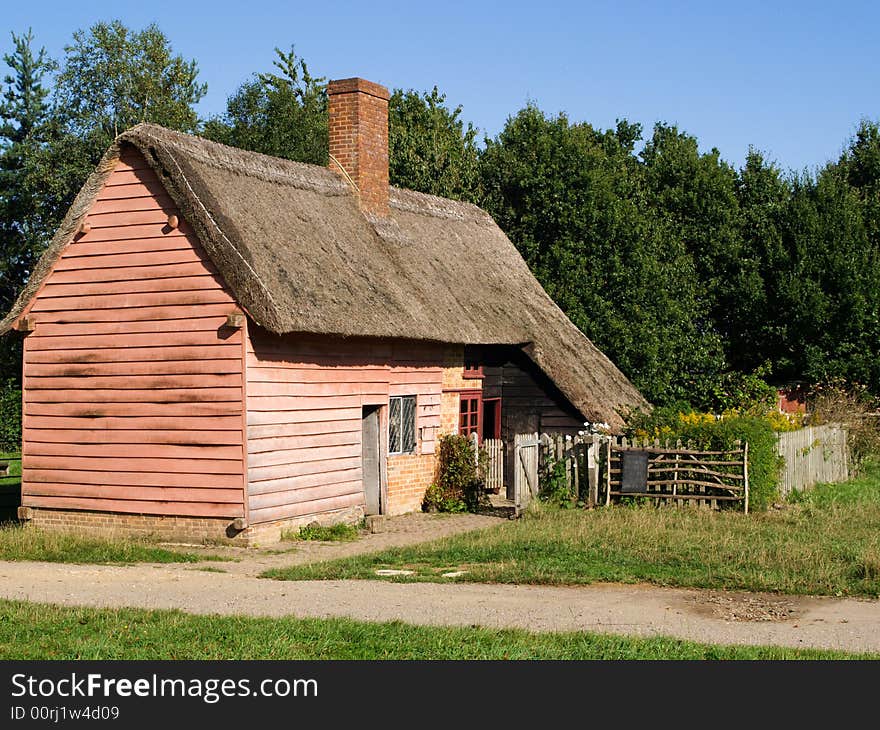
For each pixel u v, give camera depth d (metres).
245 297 18.30
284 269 19.55
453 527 21.19
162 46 47.62
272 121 45.59
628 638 10.90
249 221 19.75
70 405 20.12
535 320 28.44
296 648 10.47
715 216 40.12
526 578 14.36
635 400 29.70
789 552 15.80
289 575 15.11
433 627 11.34
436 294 24.44
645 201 39.78
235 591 13.76
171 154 19.03
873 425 30.59
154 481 19.25
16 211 42.75
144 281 19.42
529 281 31.03
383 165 25.64
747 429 20.88
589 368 28.78
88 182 19.88
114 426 19.67
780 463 22.12
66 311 20.22
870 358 36.47
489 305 26.66
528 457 22.27
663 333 34.78
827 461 26.31
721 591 13.66
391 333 21.25
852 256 37.66
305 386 20.02
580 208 36.03
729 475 20.70
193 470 18.89
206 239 18.62
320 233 21.91
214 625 11.40
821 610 12.49
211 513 18.73
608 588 13.90
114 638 10.88
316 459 20.30
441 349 24.84
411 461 23.53
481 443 26.22
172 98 47.44
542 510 21.02
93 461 19.86
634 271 35.16
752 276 38.56
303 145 44.91
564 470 22.31
